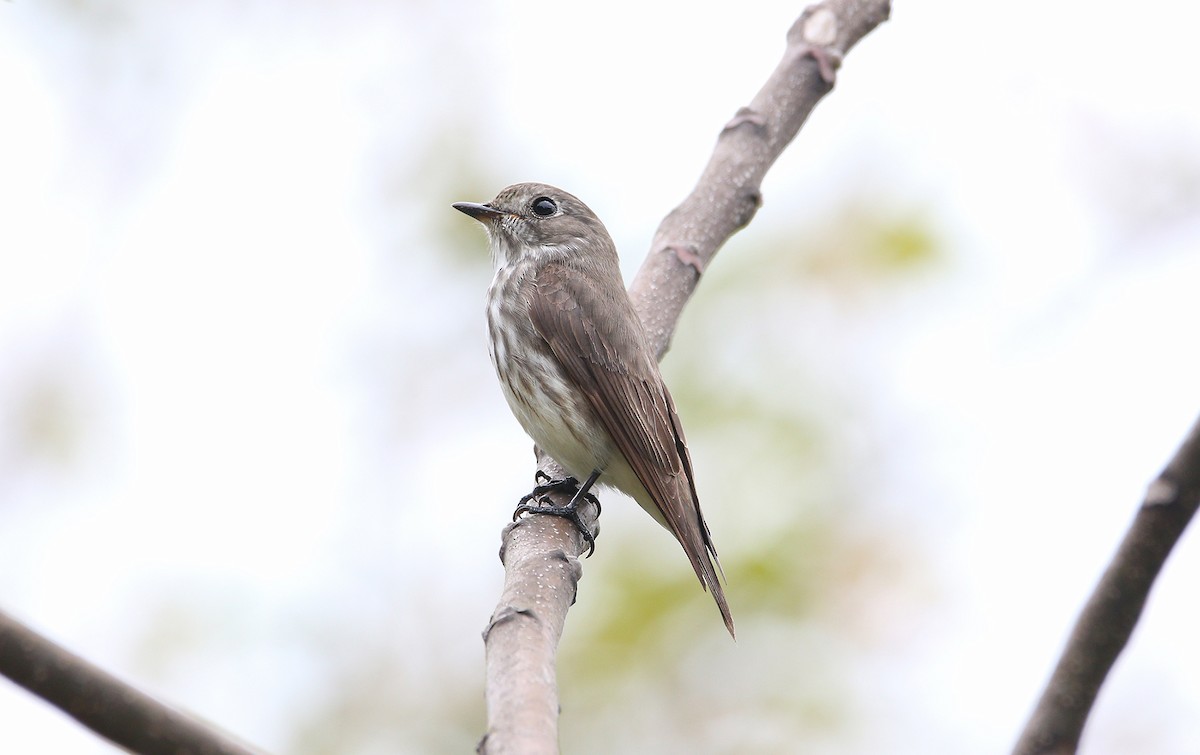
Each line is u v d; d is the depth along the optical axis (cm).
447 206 1448
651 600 1174
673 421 995
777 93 983
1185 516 502
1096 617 521
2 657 444
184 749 459
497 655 594
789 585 1166
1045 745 533
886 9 1019
